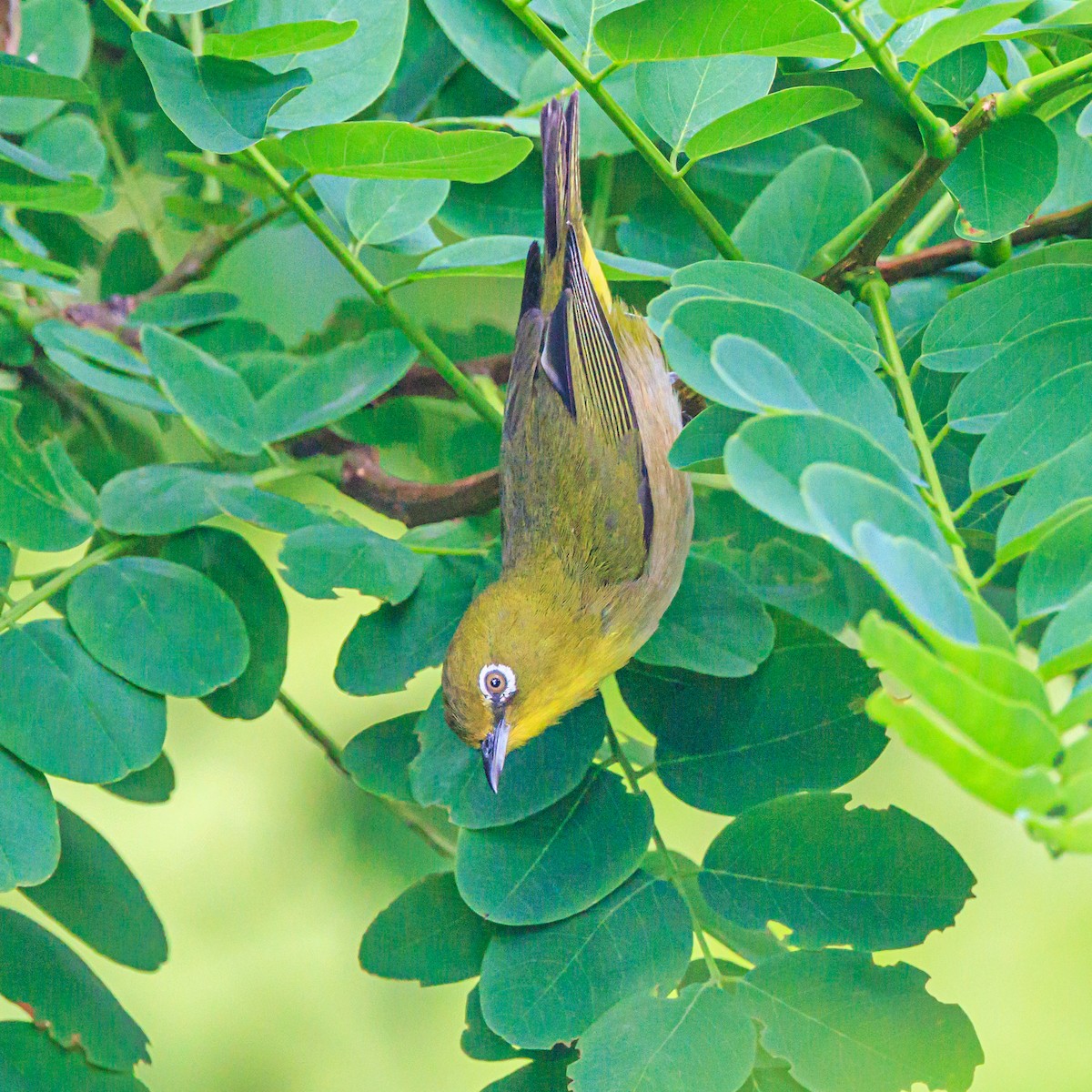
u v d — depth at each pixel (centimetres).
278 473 788
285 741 1009
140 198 946
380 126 587
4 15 822
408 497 806
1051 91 597
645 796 638
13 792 612
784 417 386
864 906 576
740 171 831
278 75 574
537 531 707
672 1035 534
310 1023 1002
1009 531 443
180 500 723
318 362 817
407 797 676
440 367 742
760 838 593
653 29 543
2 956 641
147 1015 990
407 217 751
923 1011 547
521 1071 593
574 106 764
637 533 686
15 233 756
